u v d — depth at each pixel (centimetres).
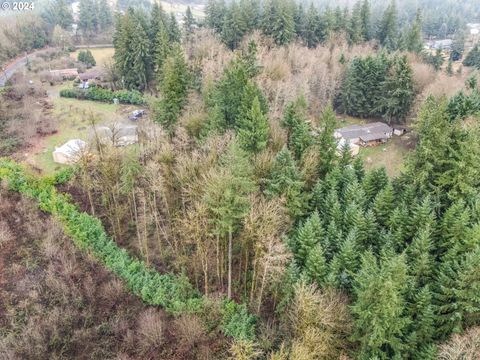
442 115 4244
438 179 4050
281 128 4806
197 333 3108
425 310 2788
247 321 3195
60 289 3434
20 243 3959
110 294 3444
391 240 3441
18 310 3303
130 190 3950
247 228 3078
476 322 2806
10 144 5519
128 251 3975
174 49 6281
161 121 5284
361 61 6956
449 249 3250
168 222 4100
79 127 6222
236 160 3030
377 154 6303
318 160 4341
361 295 2683
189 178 3734
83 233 3941
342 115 7506
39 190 4569
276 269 3034
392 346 2697
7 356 2886
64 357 2988
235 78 4809
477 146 3834
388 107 6894
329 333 2756
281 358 2620
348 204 3759
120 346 3114
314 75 6831
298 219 3806
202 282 3688
